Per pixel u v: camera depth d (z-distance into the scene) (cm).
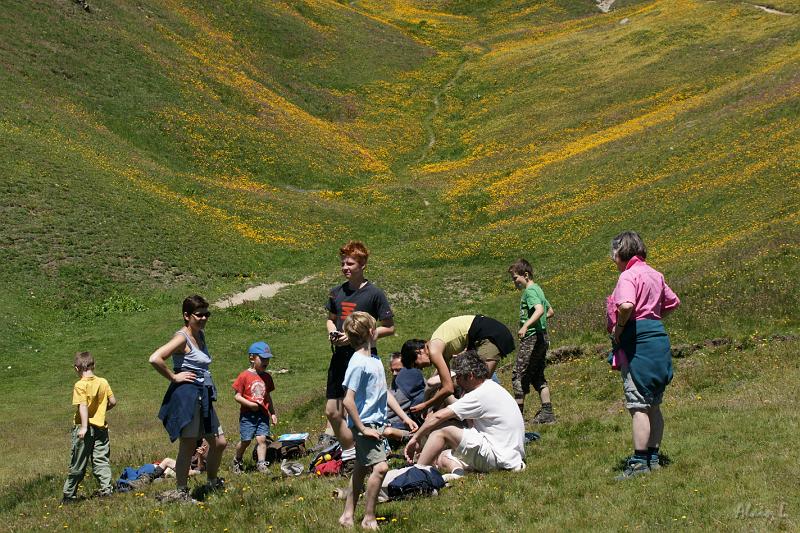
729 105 5066
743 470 766
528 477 838
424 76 8056
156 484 1076
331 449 1066
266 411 1152
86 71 5359
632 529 651
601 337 1908
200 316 911
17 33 5353
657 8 8688
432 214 4828
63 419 2150
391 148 6344
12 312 3027
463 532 690
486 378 899
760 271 1970
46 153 4188
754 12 7700
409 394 1110
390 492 816
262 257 4047
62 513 958
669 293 820
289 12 8581
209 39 6894
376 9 10475
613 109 6219
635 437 802
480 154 6016
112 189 4122
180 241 3881
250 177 5150
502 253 3884
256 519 788
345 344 829
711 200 3547
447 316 3162
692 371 1403
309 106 6844
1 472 1503
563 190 4644
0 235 3484
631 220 3753
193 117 5450
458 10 10775
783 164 3578
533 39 9025
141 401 2314
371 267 3872
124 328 3062
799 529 615
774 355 1392
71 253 3503
